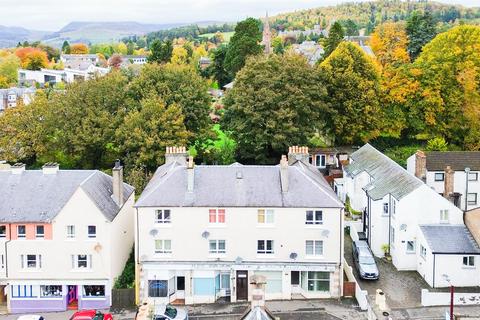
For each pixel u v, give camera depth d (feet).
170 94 292.20
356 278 199.11
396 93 307.58
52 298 192.65
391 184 217.56
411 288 190.90
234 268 190.60
